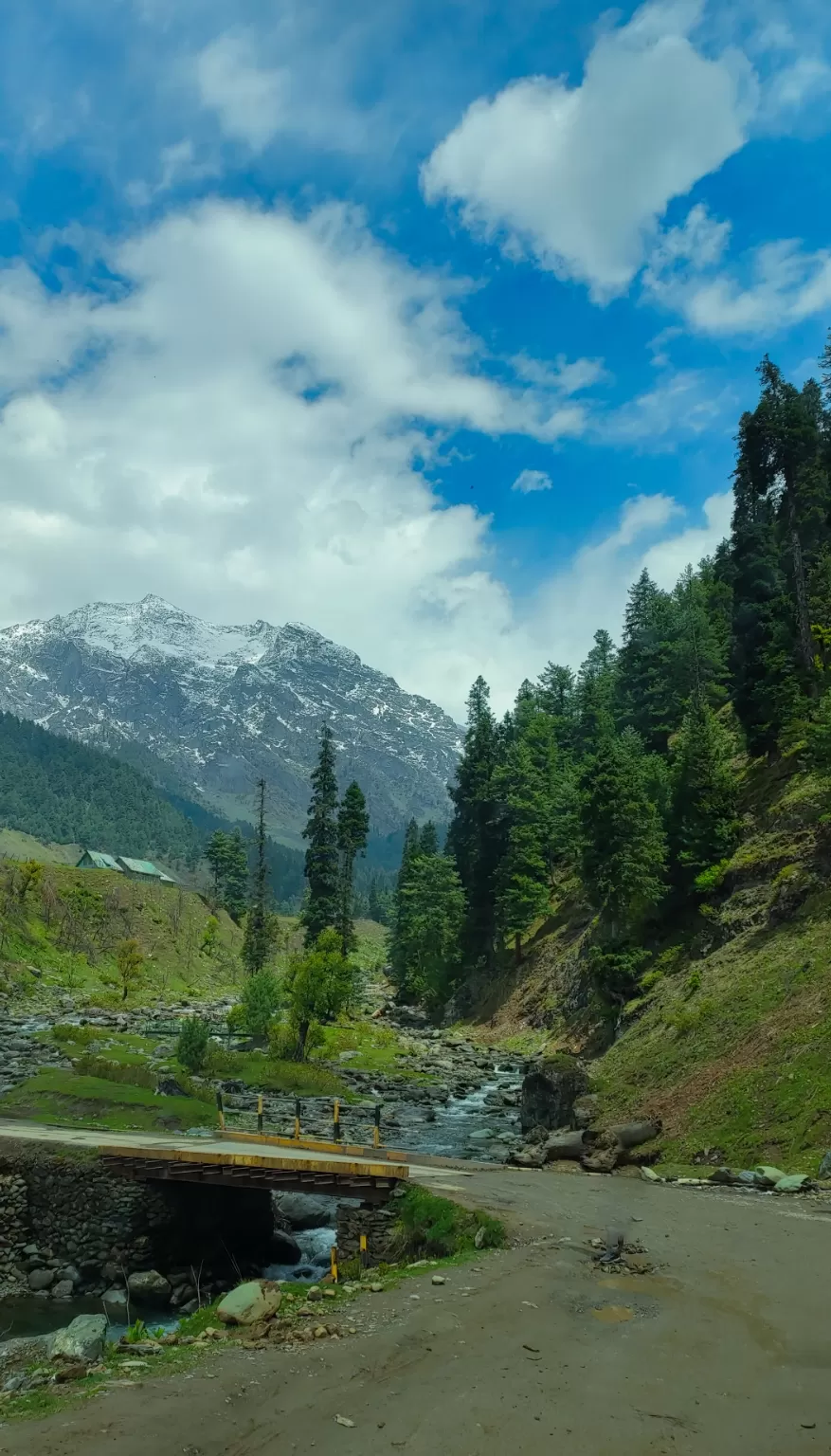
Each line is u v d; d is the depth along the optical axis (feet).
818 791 158.81
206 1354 37.73
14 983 286.66
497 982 271.49
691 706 240.73
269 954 393.50
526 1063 199.93
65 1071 125.70
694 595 347.77
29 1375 37.11
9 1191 75.66
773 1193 69.62
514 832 276.00
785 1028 99.96
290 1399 32.01
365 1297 45.16
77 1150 77.46
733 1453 27.25
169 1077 134.10
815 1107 81.35
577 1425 29.32
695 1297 43.04
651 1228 57.36
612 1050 146.51
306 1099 144.66
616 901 180.24
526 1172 82.69
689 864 171.53
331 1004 181.88
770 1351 35.76
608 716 318.86
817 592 206.59
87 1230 74.02
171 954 384.88
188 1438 28.68
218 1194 80.53
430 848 446.60
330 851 320.09
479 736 351.05
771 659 193.57
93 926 365.20
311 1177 69.82
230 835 502.79
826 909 126.31
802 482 226.79
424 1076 180.14
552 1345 36.91
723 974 134.21
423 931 296.71
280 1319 42.29
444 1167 83.71
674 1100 101.50
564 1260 50.08
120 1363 37.04
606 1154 86.99
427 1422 29.78
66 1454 27.32
